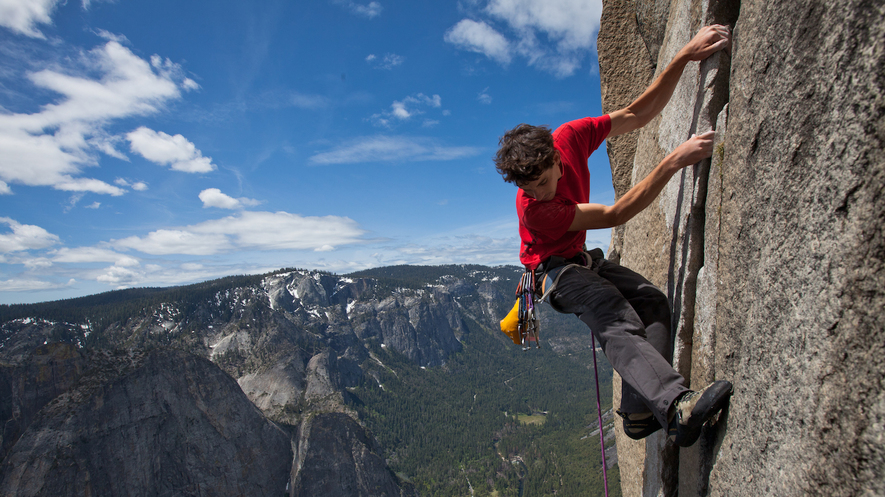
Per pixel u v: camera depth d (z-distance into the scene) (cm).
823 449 148
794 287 169
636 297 296
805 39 164
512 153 260
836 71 147
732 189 223
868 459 129
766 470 185
